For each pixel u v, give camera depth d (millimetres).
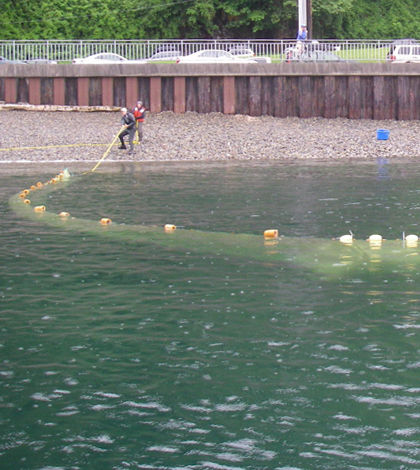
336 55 38812
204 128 33969
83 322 9953
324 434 6805
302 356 8641
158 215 17609
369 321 9828
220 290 11328
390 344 8984
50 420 7152
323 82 36812
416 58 39562
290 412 7230
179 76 36688
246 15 61062
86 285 11703
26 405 7473
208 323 9836
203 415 7203
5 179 24125
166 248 14133
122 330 9617
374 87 36688
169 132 33031
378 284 11508
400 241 14422
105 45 39938
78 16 60188
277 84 36625
